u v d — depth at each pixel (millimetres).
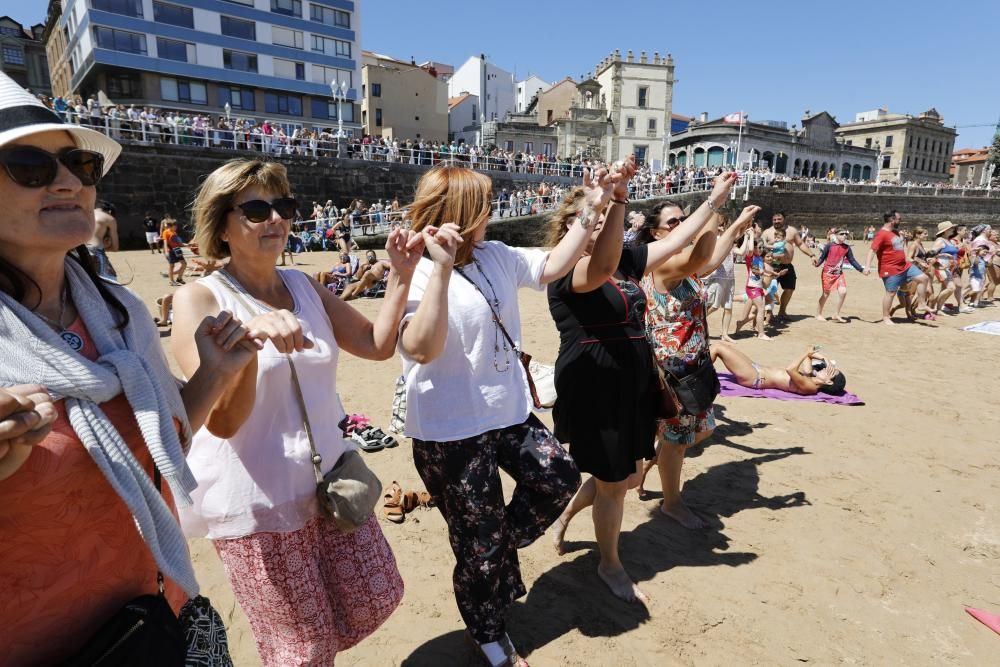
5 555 1091
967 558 3357
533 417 2406
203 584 3037
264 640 1827
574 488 2314
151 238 18719
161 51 34812
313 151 24281
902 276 9906
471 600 2297
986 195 41938
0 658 1110
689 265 3172
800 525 3643
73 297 1239
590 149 48906
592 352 2641
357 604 1886
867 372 7051
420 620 2764
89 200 1200
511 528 2365
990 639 2742
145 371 1258
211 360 1381
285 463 1720
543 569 3156
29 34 54469
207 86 36969
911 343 8594
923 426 5305
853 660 2590
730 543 3441
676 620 2789
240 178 1707
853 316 10742
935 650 2666
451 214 2227
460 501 2221
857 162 56969
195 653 1356
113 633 1134
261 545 1726
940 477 4316
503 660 2332
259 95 39000
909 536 3551
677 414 2809
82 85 37469
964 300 12734
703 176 30719
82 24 33906
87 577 1187
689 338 3334
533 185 30391
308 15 39500
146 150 19938
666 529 3574
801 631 2750
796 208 33844
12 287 1142
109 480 1133
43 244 1118
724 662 2553
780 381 6184
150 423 1211
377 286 11680
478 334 2211
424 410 2225
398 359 7297
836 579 3133
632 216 5676
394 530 3545
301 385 1752
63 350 1127
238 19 36969
